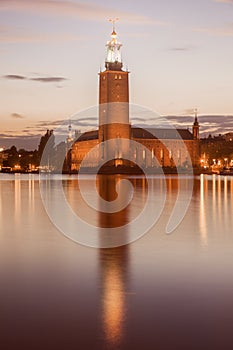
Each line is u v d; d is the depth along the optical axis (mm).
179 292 14484
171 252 21000
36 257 19812
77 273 16906
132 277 16328
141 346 10602
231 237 25516
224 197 57688
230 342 10812
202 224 31438
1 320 12148
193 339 10969
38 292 14500
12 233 26797
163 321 12055
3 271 17250
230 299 13797
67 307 13102
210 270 17359
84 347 10547
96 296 14102
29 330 11492
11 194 62906
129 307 13109
